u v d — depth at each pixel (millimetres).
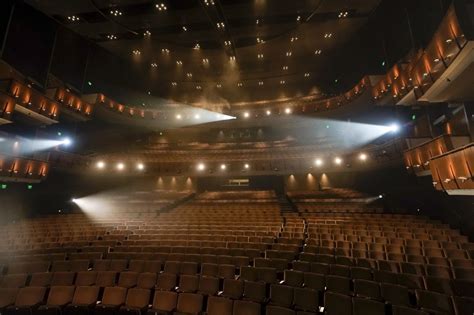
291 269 5785
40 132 14352
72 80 17109
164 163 17875
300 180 18562
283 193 18625
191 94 23312
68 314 4566
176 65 18750
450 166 6520
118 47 16266
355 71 18609
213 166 17656
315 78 20672
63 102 14336
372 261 5723
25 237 9344
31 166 11766
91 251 7332
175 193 18656
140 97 23156
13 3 12406
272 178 19078
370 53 16641
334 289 4734
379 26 14305
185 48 16453
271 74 20000
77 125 18031
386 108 14844
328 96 20688
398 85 10594
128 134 22281
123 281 5281
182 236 8508
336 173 17938
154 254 6504
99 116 18906
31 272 5902
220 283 5426
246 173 17281
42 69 14336
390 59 14523
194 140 23172
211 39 15539
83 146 18406
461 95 7660
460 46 5676
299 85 21906
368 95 14945
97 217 12523
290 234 8570
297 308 4340
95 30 14469
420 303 4086
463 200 9367
